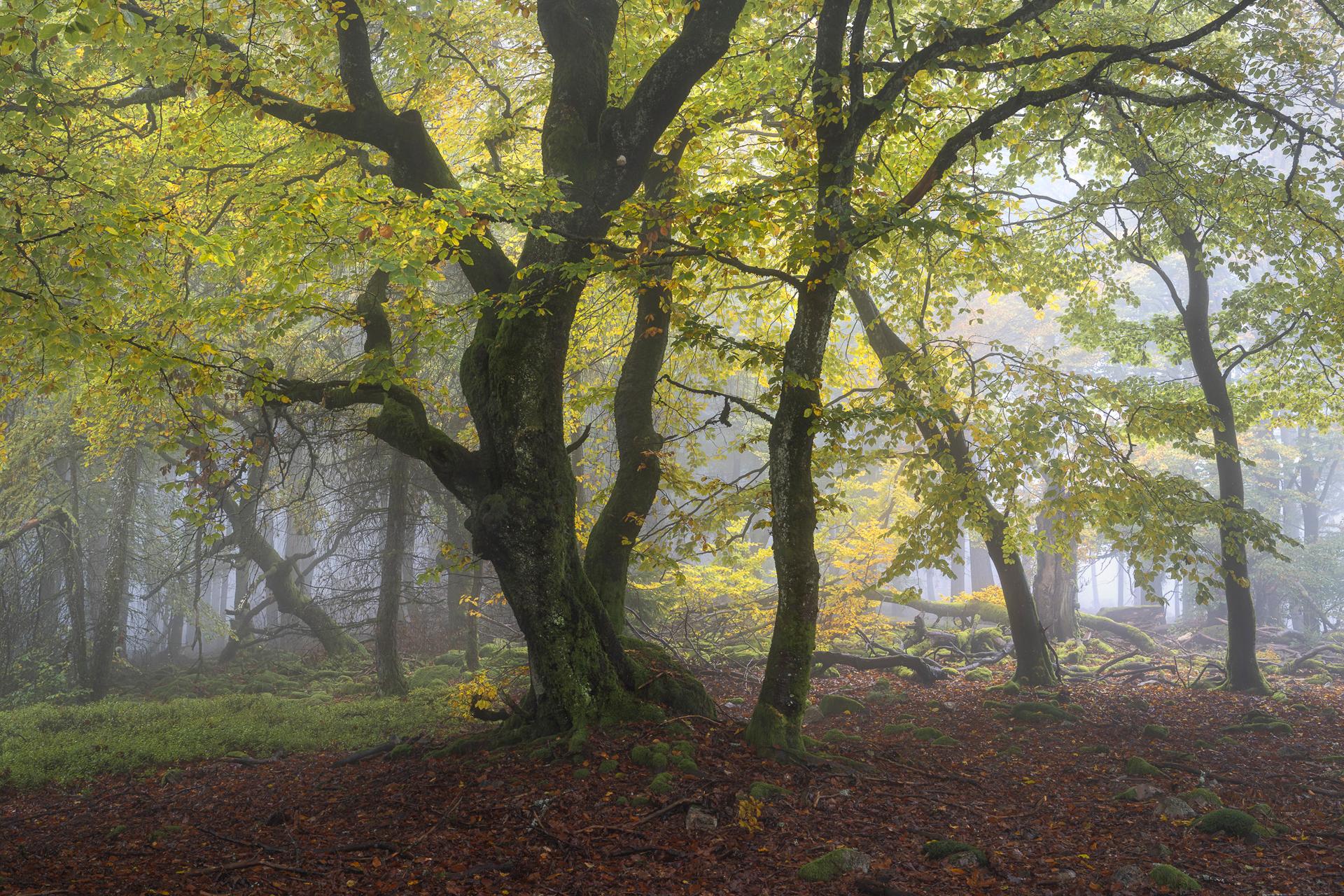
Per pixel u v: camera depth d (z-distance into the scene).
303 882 6.19
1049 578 24.22
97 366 8.70
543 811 7.29
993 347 13.70
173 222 7.70
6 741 13.31
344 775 9.81
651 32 11.65
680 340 9.88
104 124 11.43
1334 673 19.17
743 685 16.05
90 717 15.40
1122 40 11.90
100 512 22.44
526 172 10.31
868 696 14.72
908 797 7.96
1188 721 12.70
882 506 21.61
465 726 12.94
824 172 8.52
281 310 9.54
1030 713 12.58
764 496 12.31
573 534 9.95
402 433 10.09
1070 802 8.09
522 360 9.63
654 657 10.59
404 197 7.90
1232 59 11.19
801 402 8.90
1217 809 7.37
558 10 10.30
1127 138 13.83
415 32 10.78
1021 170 16.44
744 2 9.67
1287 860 6.47
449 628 23.45
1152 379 15.79
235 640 23.48
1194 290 15.62
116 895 6.01
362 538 23.09
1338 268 13.29
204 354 9.03
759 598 21.28
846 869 6.16
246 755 11.84
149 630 26.98
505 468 9.59
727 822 7.07
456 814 7.46
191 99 12.27
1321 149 11.66
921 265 14.83
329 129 9.72
